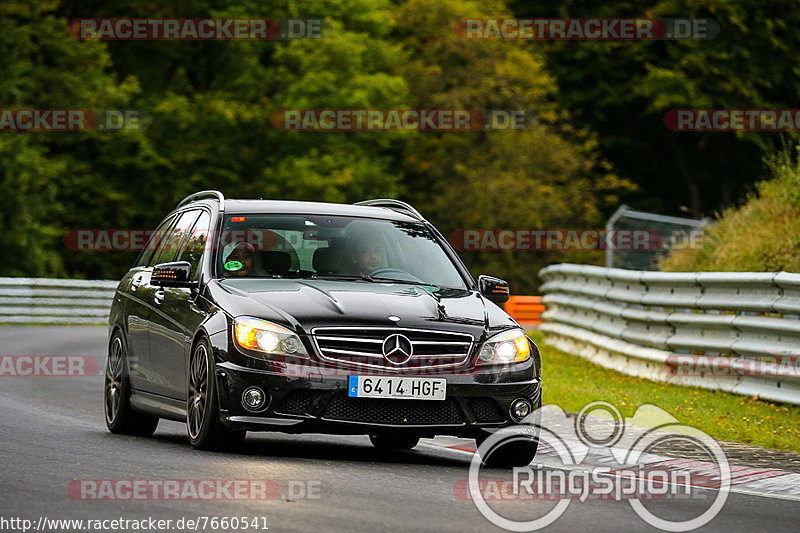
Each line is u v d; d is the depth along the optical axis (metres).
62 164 98.56
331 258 23.78
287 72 112.00
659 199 136.50
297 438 25.62
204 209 25.16
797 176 48.50
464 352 21.23
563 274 51.34
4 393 33.75
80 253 107.88
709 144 134.75
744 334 33.62
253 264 23.33
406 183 122.12
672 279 37.53
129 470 18.56
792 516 17.16
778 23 122.00
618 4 129.75
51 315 77.62
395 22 119.25
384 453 23.33
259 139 111.62
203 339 21.58
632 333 40.16
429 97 118.44
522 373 21.55
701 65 122.56
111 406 26.14
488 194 114.94
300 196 106.12
